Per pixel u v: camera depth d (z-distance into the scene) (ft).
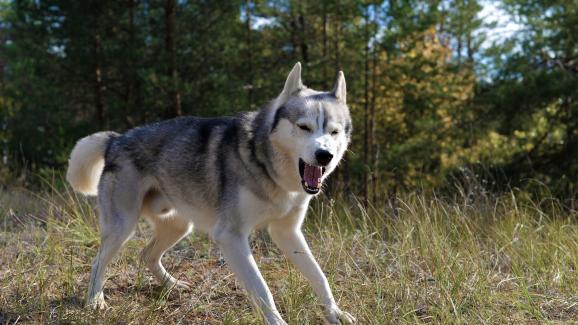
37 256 17.20
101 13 44.93
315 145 12.69
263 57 54.19
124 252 17.78
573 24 44.06
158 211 15.64
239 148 13.61
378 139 58.75
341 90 14.48
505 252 17.95
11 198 26.48
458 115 50.34
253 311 13.12
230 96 45.55
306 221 21.88
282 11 53.62
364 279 15.70
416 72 53.88
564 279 15.40
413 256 16.98
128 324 12.84
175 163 14.75
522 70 45.75
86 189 16.93
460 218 20.21
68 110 49.96
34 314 13.25
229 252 13.19
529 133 47.93
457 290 13.91
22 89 49.26
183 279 16.40
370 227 21.08
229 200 13.53
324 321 13.35
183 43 46.03
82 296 14.67
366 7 49.60
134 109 46.42
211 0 45.11
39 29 45.91
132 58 44.65
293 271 15.96
